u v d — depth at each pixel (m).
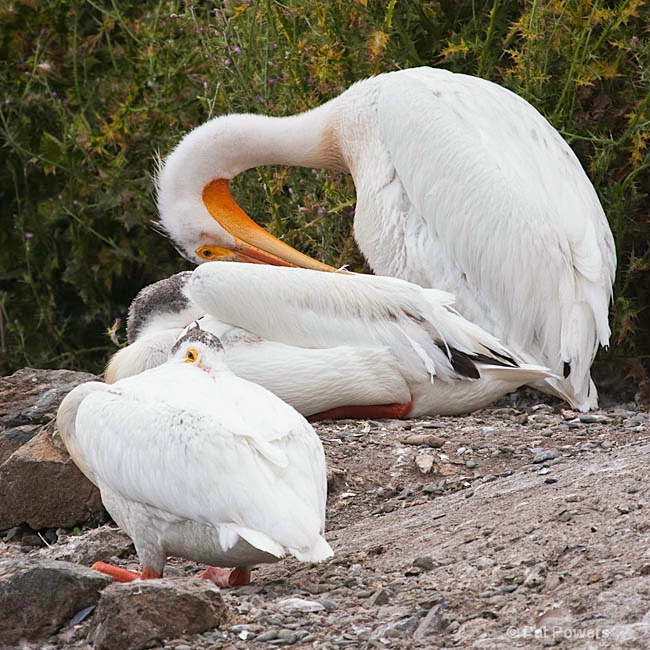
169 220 13.09
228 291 10.55
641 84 13.75
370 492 9.50
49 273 16.64
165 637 6.38
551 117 13.49
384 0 14.21
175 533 7.04
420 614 6.49
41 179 16.92
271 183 14.29
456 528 7.94
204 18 16.56
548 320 11.59
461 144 11.77
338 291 10.71
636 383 13.94
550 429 10.52
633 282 14.01
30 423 11.15
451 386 10.91
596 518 7.40
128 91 16.61
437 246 11.99
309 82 14.34
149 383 7.31
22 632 6.78
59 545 9.15
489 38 13.59
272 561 7.12
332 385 10.59
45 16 17.08
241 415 6.98
